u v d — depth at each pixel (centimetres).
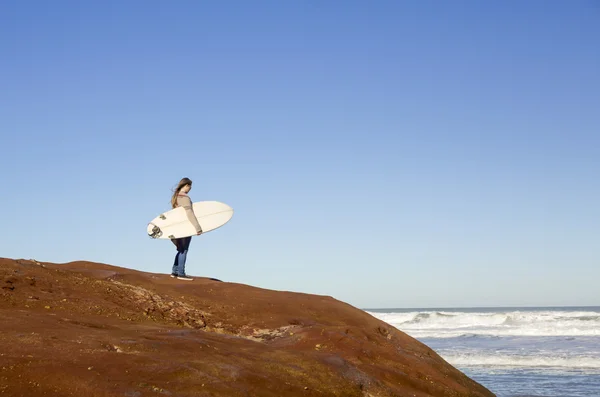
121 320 869
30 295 870
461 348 3133
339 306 1204
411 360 968
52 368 568
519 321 4841
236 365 688
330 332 966
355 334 1012
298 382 713
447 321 5088
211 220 1355
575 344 3166
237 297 1162
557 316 4788
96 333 715
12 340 630
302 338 952
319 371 763
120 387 559
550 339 3484
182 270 1294
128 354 643
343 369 794
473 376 2178
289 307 1139
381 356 944
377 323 1184
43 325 716
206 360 677
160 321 942
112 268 1294
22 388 527
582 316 4725
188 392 585
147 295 1038
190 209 1319
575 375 2162
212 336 811
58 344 640
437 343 3500
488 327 4562
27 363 569
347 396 745
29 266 1016
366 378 805
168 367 622
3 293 844
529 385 1962
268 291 1240
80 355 614
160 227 1288
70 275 1042
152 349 684
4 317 725
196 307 1070
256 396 632
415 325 5034
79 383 552
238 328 1027
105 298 962
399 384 861
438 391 898
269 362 738
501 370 2323
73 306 877
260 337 1001
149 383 582
